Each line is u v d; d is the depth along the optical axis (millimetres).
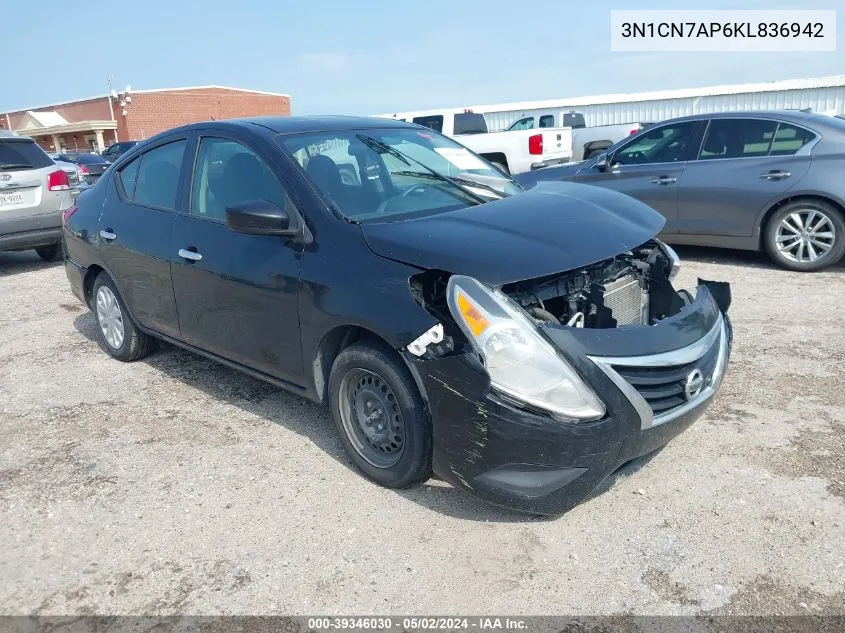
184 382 4914
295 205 3590
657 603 2602
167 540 3111
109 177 5219
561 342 2799
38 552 3078
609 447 2818
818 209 6852
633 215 3623
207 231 4086
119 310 5188
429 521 3150
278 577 2840
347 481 3504
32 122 55031
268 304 3672
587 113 25875
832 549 2828
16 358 5648
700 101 24156
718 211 7391
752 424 3873
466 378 2850
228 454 3842
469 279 2869
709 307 3422
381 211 3609
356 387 3434
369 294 3137
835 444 3613
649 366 2889
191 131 4441
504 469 2875
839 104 22094
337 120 4445
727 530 2986
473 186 4090
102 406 4570
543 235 3168
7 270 9539
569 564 2832
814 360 4727
